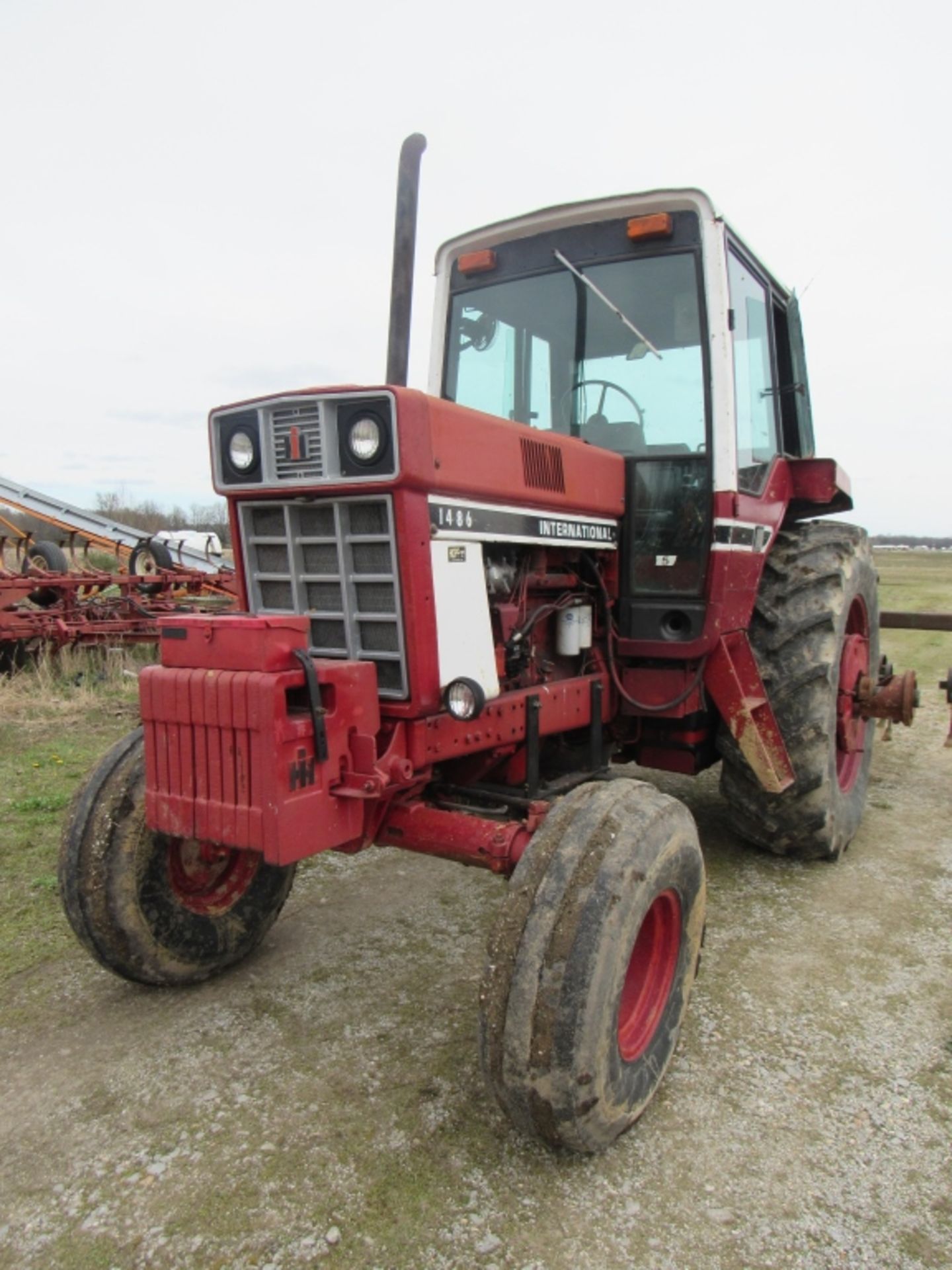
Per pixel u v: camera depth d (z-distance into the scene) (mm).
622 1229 2008
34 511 11961
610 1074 2129
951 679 4648
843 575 3943
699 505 3365
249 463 2613
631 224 3375
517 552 3012
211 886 3078
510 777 3150
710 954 3244
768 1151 2250
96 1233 1996
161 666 2414
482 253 3746
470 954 3279
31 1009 2891
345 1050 2672
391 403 2338
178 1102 2434
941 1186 2127
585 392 3625
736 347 3549
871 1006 2895
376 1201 2082
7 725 6582
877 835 4480
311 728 2281
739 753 3758
